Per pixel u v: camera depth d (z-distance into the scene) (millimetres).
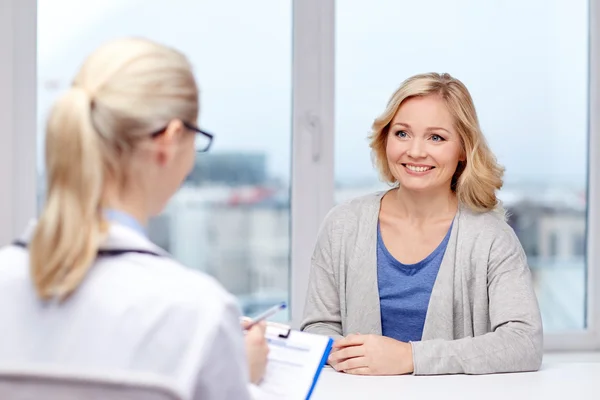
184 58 877
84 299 774
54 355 756
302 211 2328
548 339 2445
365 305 1649
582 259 2479
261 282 2369
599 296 2455
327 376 1396
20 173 2188
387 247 1678
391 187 1818
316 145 2316
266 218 2357
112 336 756
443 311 1603
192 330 767
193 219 2322
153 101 826
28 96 2182
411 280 1635
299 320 2338
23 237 863
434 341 1445
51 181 805
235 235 2346
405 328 1640
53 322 770
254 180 2344
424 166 1596
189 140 885
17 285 803
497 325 1546
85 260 776
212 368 772
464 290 1604
